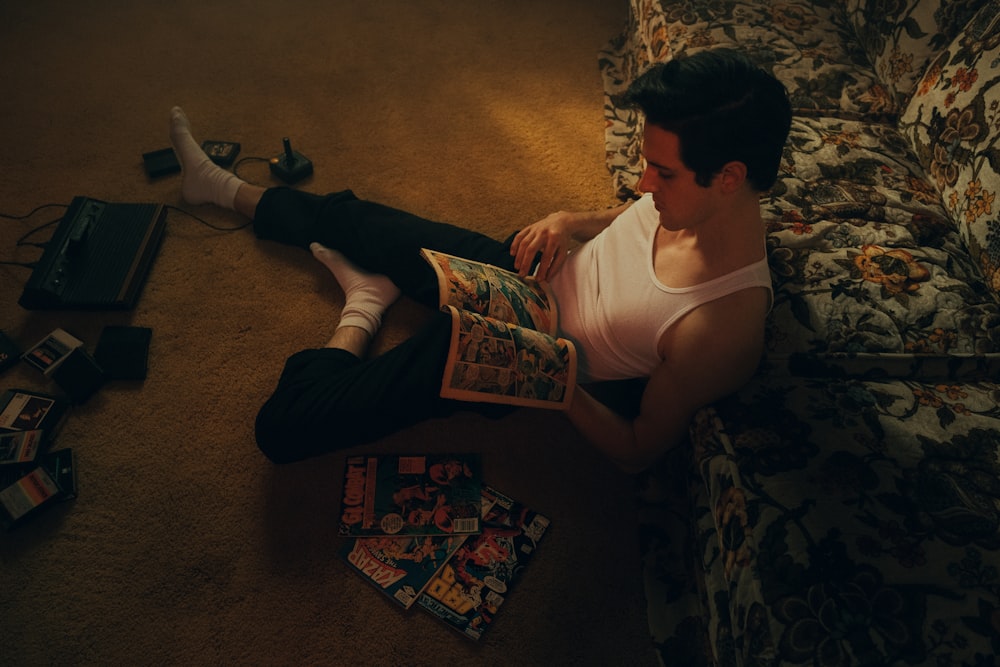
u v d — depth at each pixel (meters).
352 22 2.49
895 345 1.18
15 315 1.58
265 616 1.21
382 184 1.95
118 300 1.57
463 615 1.21
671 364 1.04
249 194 1.72
